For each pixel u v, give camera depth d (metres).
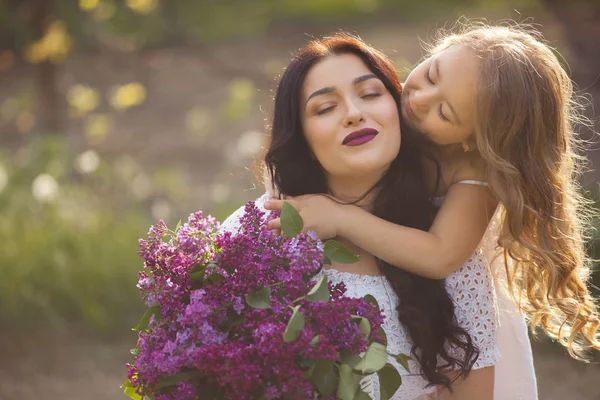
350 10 14.14
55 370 5.03
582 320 2.30
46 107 7.92
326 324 1.83
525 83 2.11
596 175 6.54
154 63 12.24
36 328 5.48
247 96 9.09
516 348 2.52
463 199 2.23
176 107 10.37
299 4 14.55
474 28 2.52
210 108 10.23
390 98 2.15
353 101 2.11
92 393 4.75
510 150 2.14
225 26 13.58
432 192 2.35
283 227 2.01
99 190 7.03
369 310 1.94
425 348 2.20
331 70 2.12
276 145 2.21
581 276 2.34
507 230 2.23
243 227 2.04
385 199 2.26
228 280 1.92
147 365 1.88
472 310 2.28
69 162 7.11
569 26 9.70
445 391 2.33
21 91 10.50
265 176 2.43
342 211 2.18
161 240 2.05
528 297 2.36
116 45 12.73
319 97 2.12
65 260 5.78
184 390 1.85
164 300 1.94
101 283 5.66
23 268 5.68
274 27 13.96
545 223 2.19
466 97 2.13
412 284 2.22
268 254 1.95
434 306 2.24
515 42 2.18
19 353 5.23
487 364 2.28
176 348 1.87
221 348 1.82
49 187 6.19
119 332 5.48
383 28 13.23
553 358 5.10
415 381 2.27
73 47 12.30
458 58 2.15
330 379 1.82
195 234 2.03
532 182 2.15
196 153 8.66
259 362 1.80
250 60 12.27
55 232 6.02
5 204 6.46
